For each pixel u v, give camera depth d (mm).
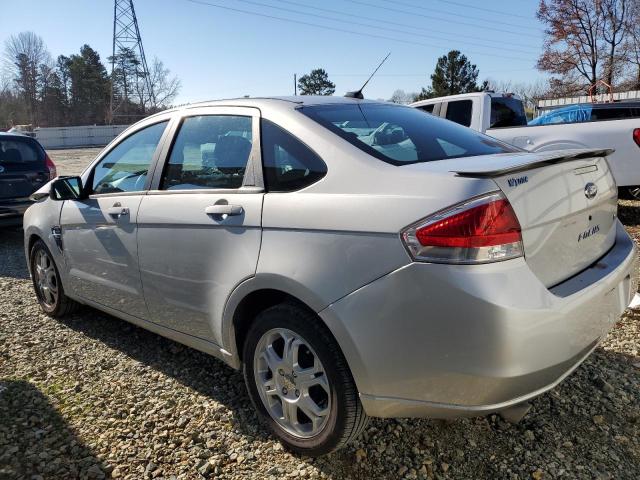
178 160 3160
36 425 2893
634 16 36812
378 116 2941
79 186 3828
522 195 2086
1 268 6359
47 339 4062
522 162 2252
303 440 2516
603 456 2500
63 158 31156
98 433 2811
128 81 59688
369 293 2123
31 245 4605
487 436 2680
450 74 45000
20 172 7875
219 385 3281
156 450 2664
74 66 77062
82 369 3549
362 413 2322
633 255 2740
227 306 2699
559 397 2986
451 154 2635
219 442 2711
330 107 2887
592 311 2240
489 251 1967
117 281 3516
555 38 39375
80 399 3156
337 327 2199
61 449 2674
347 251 2195
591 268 2455
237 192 2715
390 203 2135
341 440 2357
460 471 2445
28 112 76812
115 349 3852
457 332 1962
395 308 2066
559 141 7637
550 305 2027
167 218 3018
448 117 9047
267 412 2680
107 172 3723
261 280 2480
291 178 2529
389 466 2492
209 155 2967
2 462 2576
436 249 1988
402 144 2611
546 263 2166
